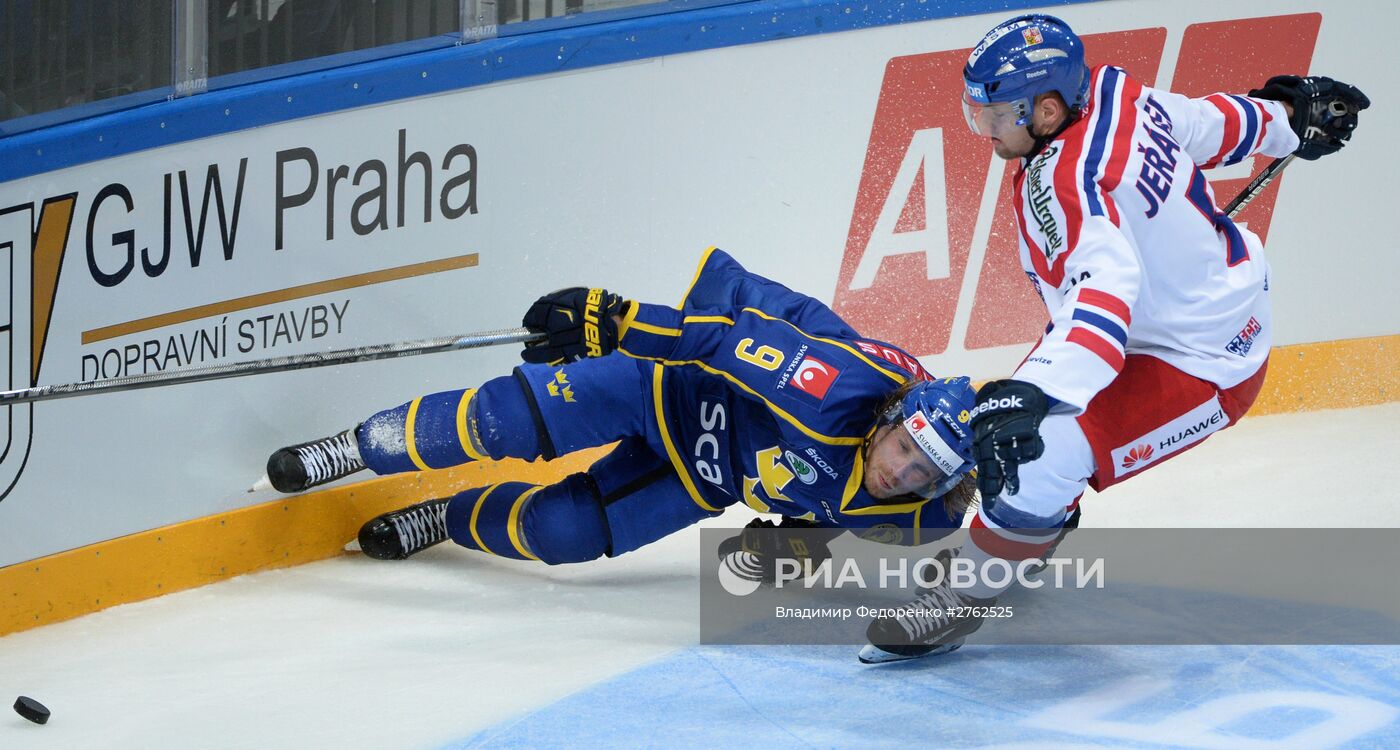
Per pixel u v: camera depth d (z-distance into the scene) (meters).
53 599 14.98
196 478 15.48
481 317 16.91
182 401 15.34
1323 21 18.86
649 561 15.45
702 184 17.53
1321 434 18.06
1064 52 10.57
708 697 11.31
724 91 17.42
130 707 11.88
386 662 12.64
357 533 16.34
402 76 16.17
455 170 16.56
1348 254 19.28
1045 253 10.64
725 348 12.23
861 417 11.96
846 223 18.08
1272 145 12.24
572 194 17.05
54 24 15.44
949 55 18.09
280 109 15.70
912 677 11.62
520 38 16.64
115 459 15.12
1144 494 16.23
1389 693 10.80
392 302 16.45
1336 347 19.23
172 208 15.45
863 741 10.26
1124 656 11.85
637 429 13.70
